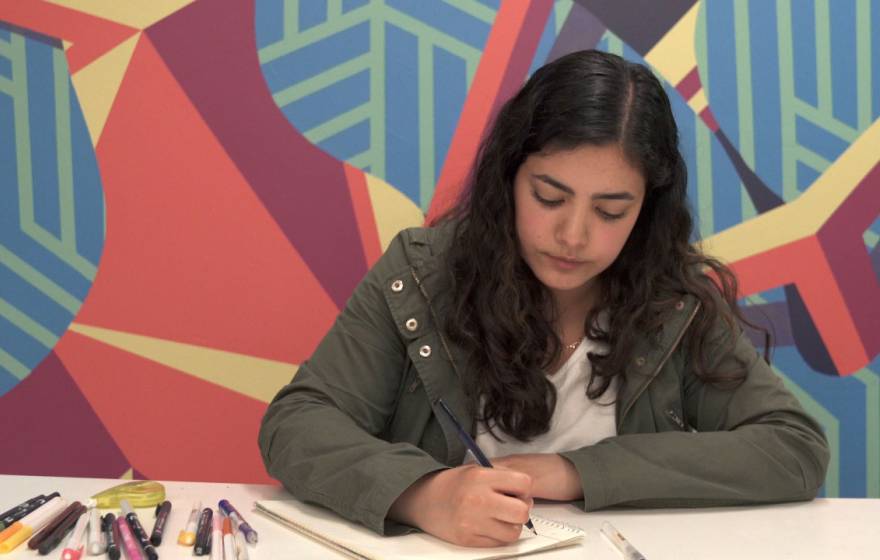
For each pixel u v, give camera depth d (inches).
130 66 62.8
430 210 63.2
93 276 63.4
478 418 47.9
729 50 63.2
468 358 47.2
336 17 62.8
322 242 63.4
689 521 40.1
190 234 63.4
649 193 47.5
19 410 63.8
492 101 62.9
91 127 62.9
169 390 63.8
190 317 63.6
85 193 63.2
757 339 63.9
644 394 48.7
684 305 48.4
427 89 62.9
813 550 35.7
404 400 49.1
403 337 47.9
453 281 47.3
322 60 62.9
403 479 37.4
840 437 64.4
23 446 64.0
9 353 63.7
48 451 64.0
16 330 63.6
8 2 62.7
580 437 48.5
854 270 64.0
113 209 63.2
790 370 64.2
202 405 63.9
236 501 42.3
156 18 62.7
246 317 63.6
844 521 40.3
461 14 62.8
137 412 63.9
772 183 63.7
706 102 63.3
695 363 48.5
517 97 45.2
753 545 36.3
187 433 64.0
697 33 63.2
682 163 47.5
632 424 48.6
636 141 41.4
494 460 43.1
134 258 63.4
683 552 35.4
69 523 36.8
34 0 62.6
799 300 64.0
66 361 63.7
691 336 48.7
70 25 62.7
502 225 46.4
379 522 36.4
